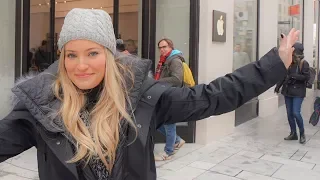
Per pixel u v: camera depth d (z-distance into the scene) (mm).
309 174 4852
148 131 1373
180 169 4957
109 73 1387
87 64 1363
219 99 1414
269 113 10016
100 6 7023
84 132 1341
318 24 17984
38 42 6594
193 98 1441
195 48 6270
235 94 1409
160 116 1500
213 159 5461
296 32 1439
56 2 6820
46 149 1365
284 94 6688
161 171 4852
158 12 6594
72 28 1351
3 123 1396
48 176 1354
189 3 6367
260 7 9570
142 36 6707
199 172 4844
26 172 4730
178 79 4980
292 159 5551
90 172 1349
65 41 1366
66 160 1302
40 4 6586
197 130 6383
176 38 6527
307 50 16016
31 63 6500
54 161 1344
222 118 6918
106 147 1331
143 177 1348
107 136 1332
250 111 9094
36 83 1400
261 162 5363
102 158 1328
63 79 1410
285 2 12492
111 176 1346
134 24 6867
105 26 1382
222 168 5031
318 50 18297
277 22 10969
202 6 6246
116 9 6910
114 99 1360
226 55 6922
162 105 1476
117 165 1347
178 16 6484
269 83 1397
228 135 7160
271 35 10383
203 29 6254
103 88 1405
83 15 1363
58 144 1322
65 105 1361
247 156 5668
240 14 8688
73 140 1329
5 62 6535
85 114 1402
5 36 6523
